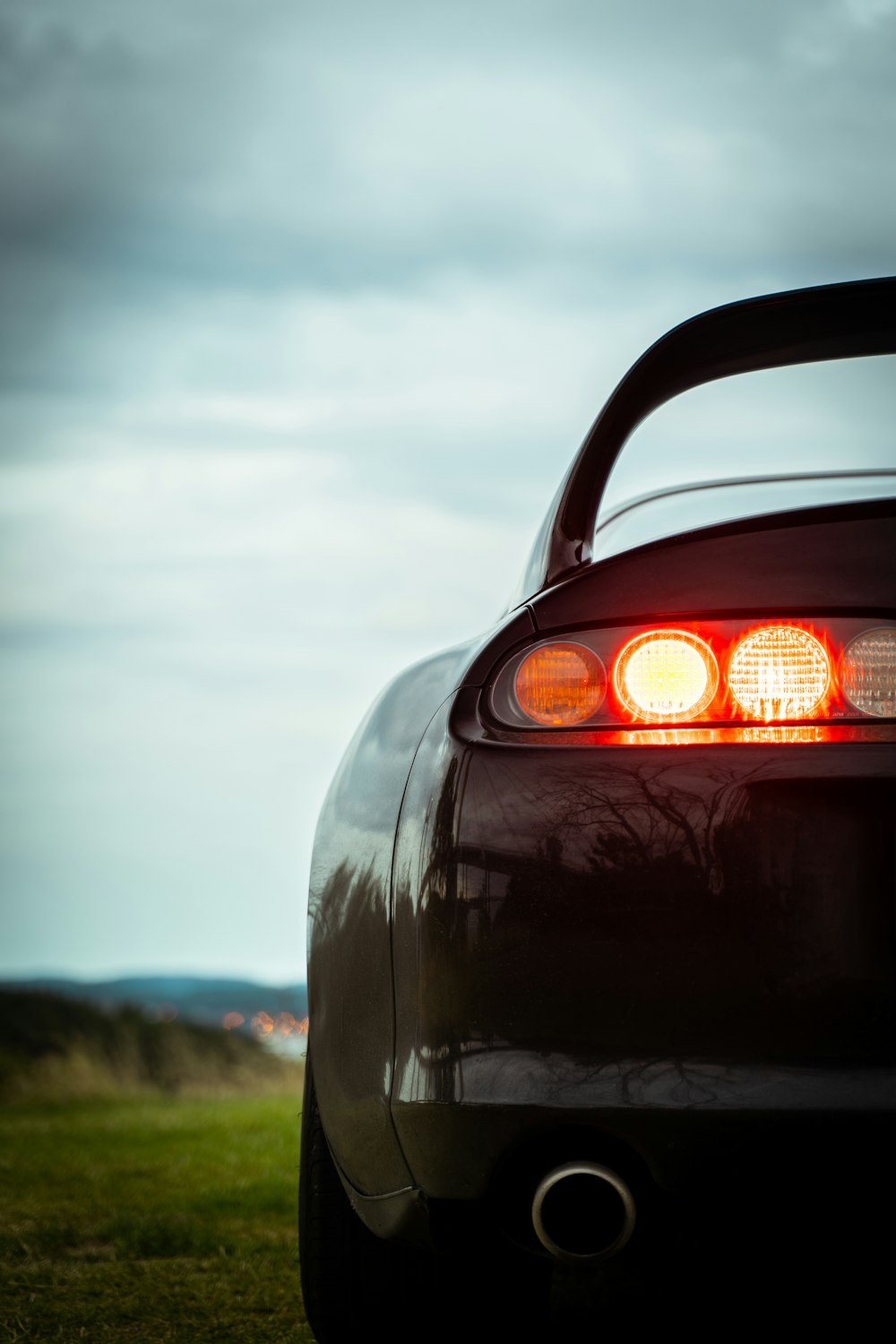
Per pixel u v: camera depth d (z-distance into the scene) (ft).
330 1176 8.34
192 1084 56.95
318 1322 8.34
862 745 6.15
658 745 6.32
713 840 6.15
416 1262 8.16
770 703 6.30
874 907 6.08
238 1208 16.37
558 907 6.21
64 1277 12.43
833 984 6.03
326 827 8.42
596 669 6.50
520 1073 6.14
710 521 10.68
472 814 6.41
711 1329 9.52
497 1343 8.38
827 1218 6.16
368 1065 7.10
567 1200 6.24
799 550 6.51
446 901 6.37
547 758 6.40
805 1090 5.93
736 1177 6.00
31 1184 18.85
